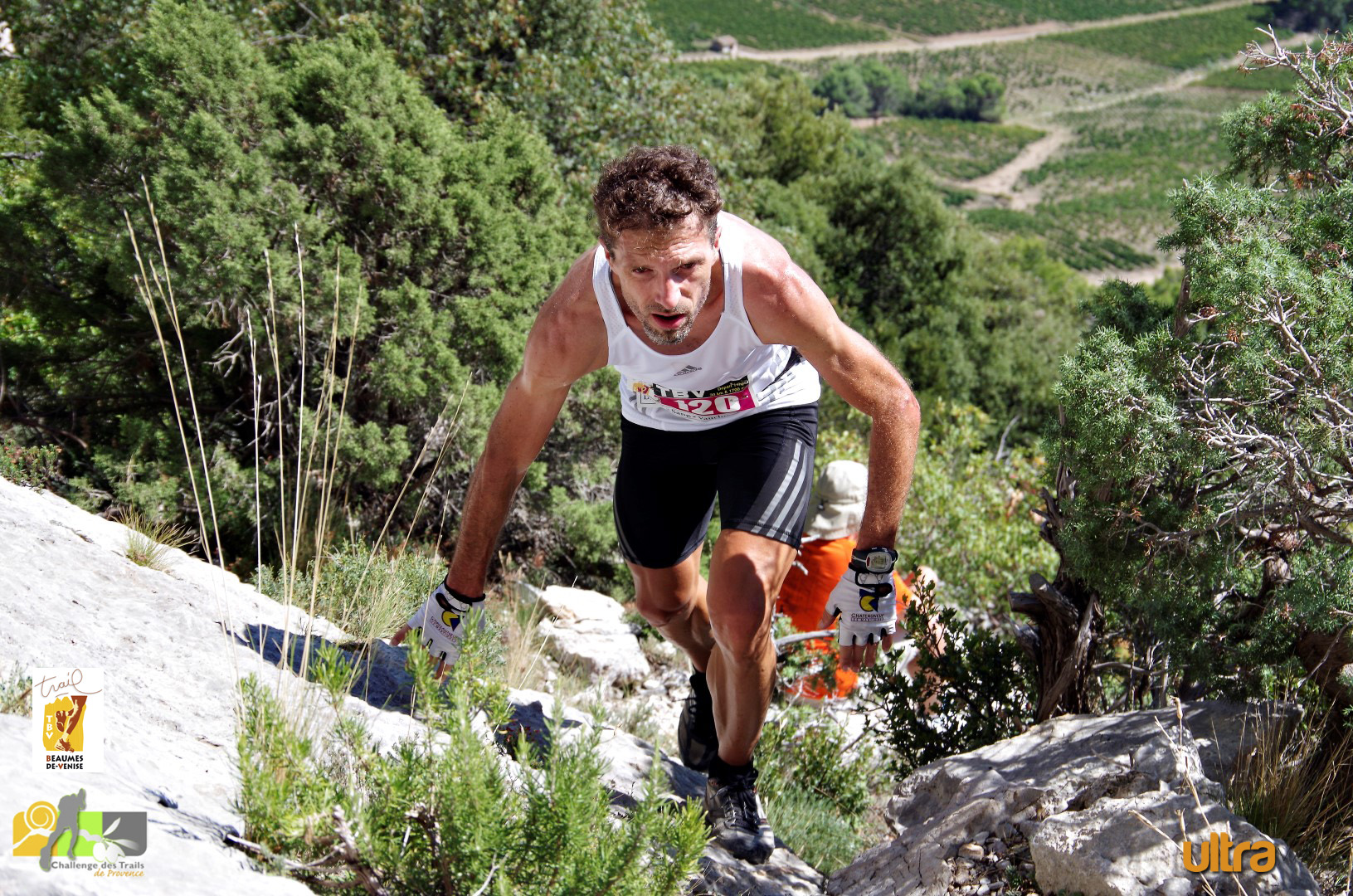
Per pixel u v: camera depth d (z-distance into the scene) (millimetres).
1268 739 3029
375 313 6367
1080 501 3279
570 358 2467
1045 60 174625
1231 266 2967
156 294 5762
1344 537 2857
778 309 2344
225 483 5680
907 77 162375
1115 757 2881
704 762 3271
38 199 6359
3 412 6266
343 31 9242
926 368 22625
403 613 3914
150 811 1675
